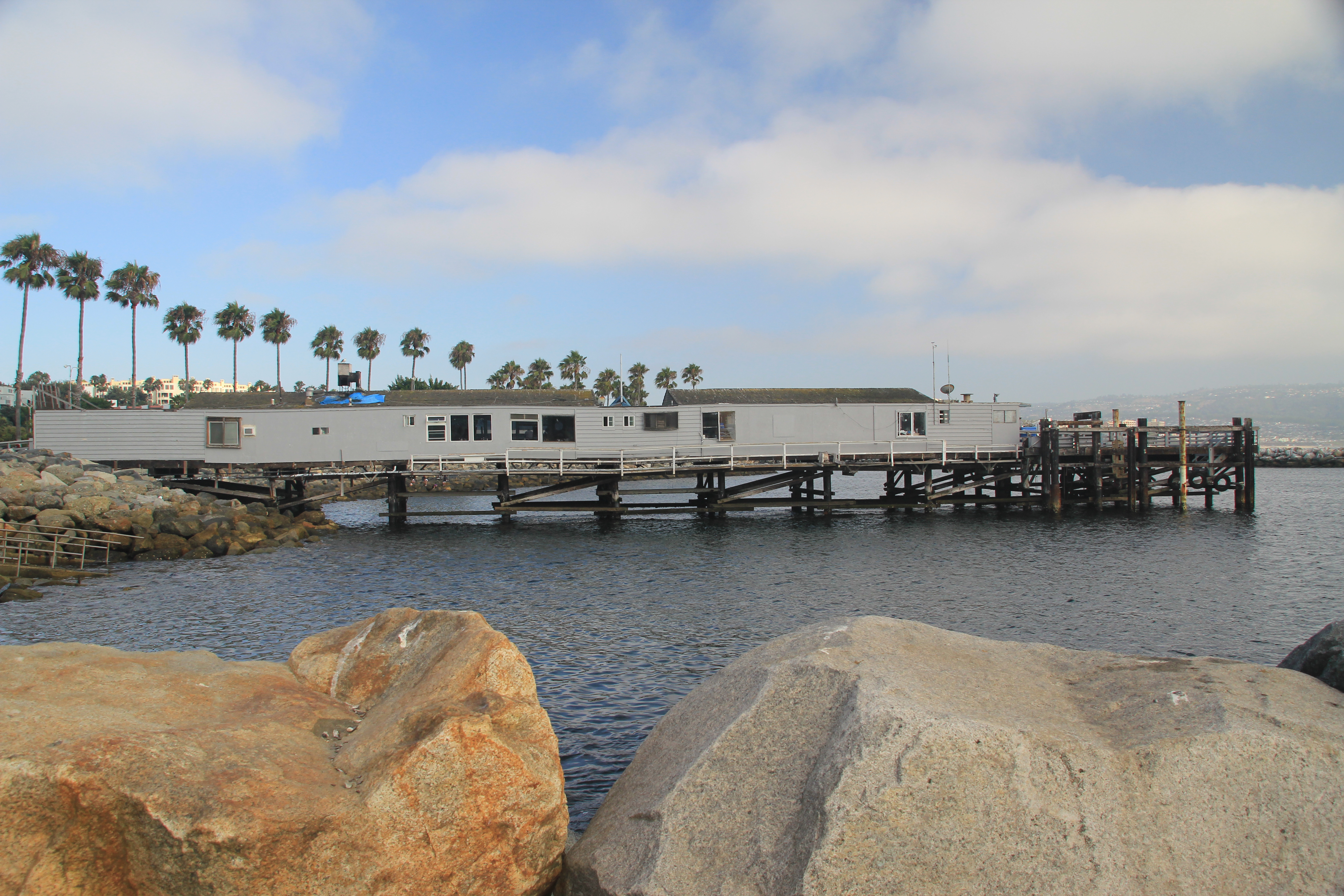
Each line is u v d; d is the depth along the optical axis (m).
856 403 42.03
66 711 5.79
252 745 5.74
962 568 26.25
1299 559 27.64
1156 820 5.08
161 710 6.31
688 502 42.44
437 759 5.42
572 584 23.84
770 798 5.67
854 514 42.50
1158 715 5.81
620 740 11.29
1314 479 81.44
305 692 7.38
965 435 42.75
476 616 7.57
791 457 41.06
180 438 37.59
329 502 57.38
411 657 7.64
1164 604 20.56
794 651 7.34
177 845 4.76
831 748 5.59
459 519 43.38
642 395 128.50
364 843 5.13
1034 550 30.03
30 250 65.19
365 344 100.19
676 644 16.72
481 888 5.54
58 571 25.20
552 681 14.11
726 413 40.91
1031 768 5.16
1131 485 42.22
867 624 7.75
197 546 30.03
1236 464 42.56
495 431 39.22
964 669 6.82
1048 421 41.75
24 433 66.19
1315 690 6.14
